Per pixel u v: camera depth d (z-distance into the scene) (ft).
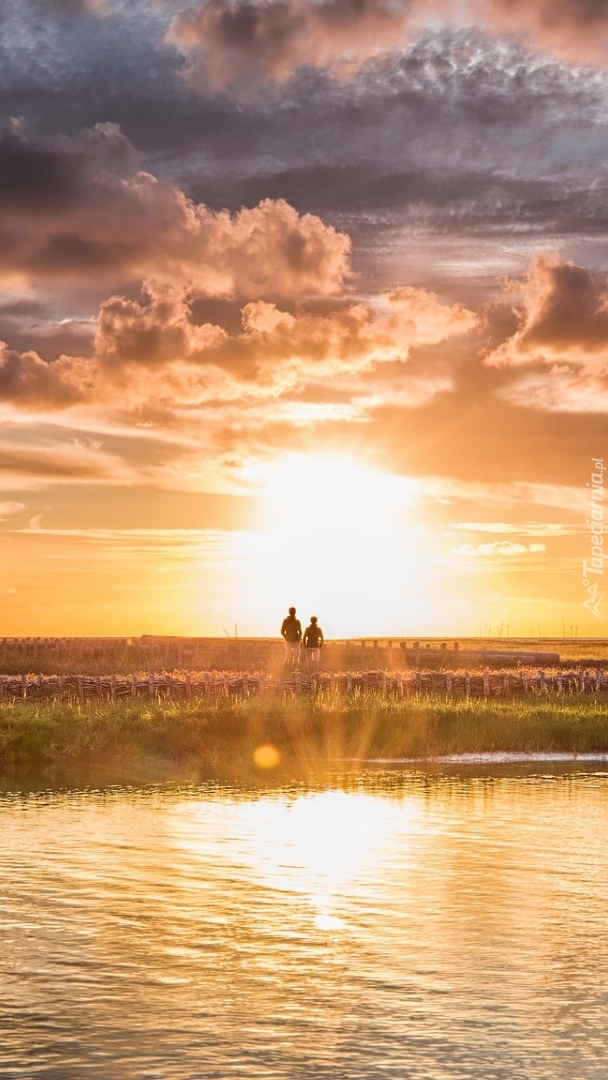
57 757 80.89
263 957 36.04
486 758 88.69
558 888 45.11
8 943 37.32
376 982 33.78
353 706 97.50
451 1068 27.68
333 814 61.52
